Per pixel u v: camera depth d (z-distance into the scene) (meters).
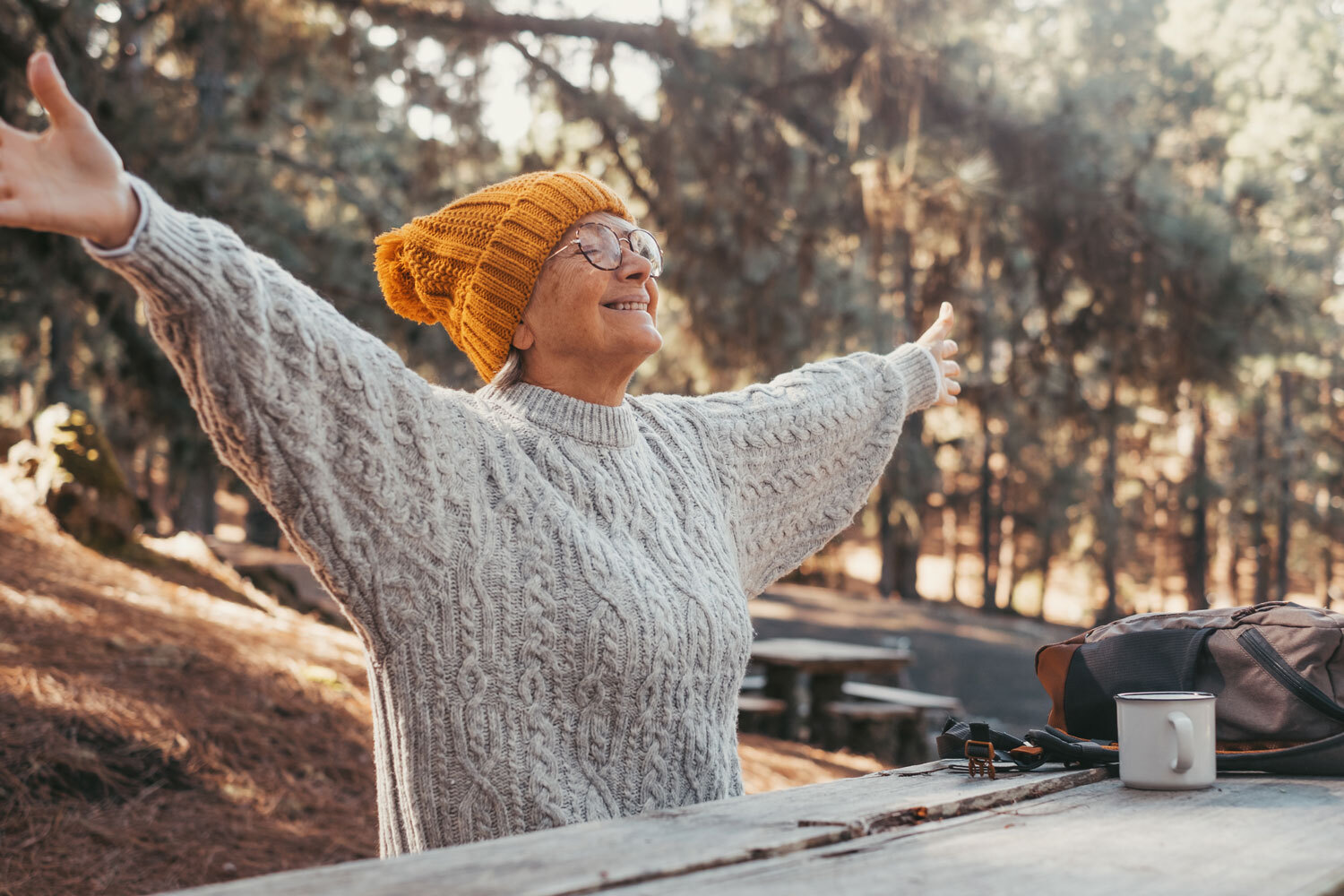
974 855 1.23
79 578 5.54
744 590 2.30
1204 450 24.25
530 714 1.71
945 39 7.38
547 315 1.92
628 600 1.78
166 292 1.38
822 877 1.13
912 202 7.31
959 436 21.16
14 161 1.29
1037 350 9.14
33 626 4.60
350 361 1.57
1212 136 15.15
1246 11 19.19
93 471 6.76
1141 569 28.44
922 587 30.95
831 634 14.55
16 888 2.95
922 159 7.42
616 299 1.93
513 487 1.76
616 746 1.77
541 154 8.17
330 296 9.45
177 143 7.85
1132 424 9.89
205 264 1.40
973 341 9.88
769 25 7.73
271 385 1.46
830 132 7.93
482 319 1.95
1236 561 27.23
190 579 6.69
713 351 8.74
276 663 4.96
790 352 8.77
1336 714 1.66
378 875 1.10
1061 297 8.32
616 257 1.91
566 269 1.90
